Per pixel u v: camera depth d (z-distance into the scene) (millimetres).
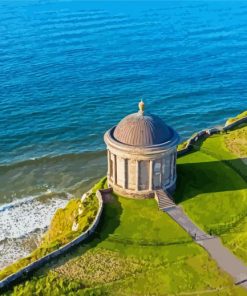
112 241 53750
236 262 50688
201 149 75562
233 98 116188
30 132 95188
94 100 112000
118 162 60625
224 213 58938
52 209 71688
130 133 58531
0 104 107500
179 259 51094
